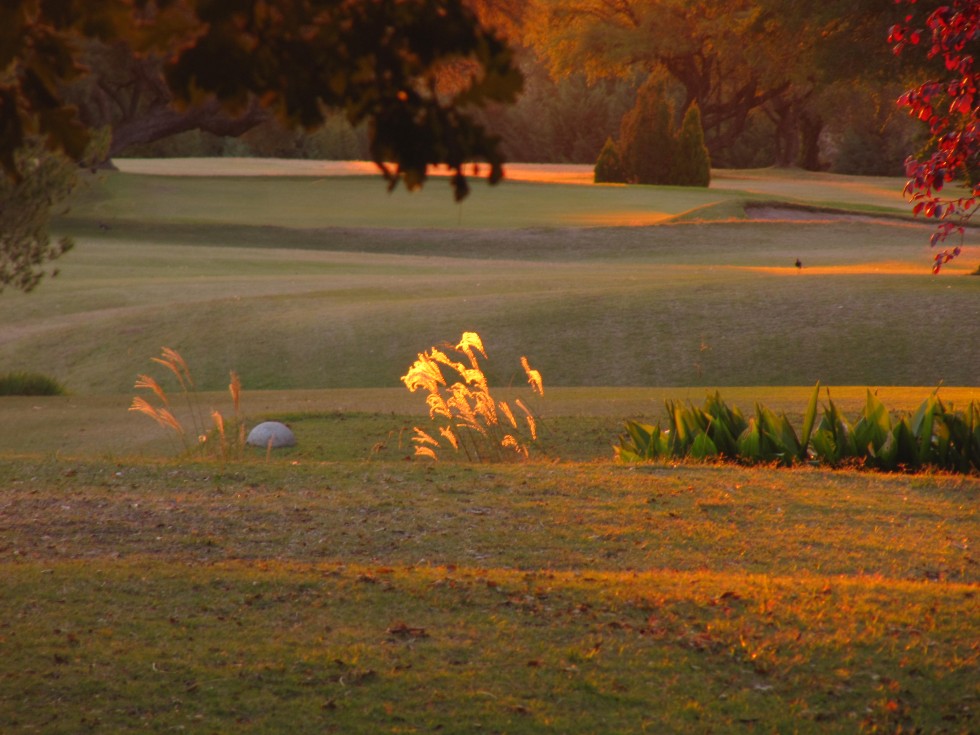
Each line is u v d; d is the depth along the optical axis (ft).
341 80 31.91
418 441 153.79
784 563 91.91
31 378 230.89
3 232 213.05
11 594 72.84
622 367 243.60
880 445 134.21
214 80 30.78
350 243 493.77
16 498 107.14
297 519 101.45
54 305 320.70
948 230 114.21
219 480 116.67
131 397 211.00
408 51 31.60
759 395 188.34
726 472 124.16
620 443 145.89
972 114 111.34
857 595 75.82
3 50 32.04
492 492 113.29
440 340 261.24
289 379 247.50
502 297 293.23
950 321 251.80
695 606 72.69
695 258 448.24
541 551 93.61
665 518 104.47
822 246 468.34
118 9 32.04
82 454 160.97
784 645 65.72
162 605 71.46
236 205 619.26
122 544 92.12
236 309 292.40
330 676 60.39
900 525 104.32
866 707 58.08
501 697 58.23
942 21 109.19
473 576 79.36
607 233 492.13
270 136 608.19
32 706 55.83
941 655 64.59
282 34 31.17
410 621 69.51
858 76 522.47
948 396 180.75
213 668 60.95
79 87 457.68
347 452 149.07
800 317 260.42
